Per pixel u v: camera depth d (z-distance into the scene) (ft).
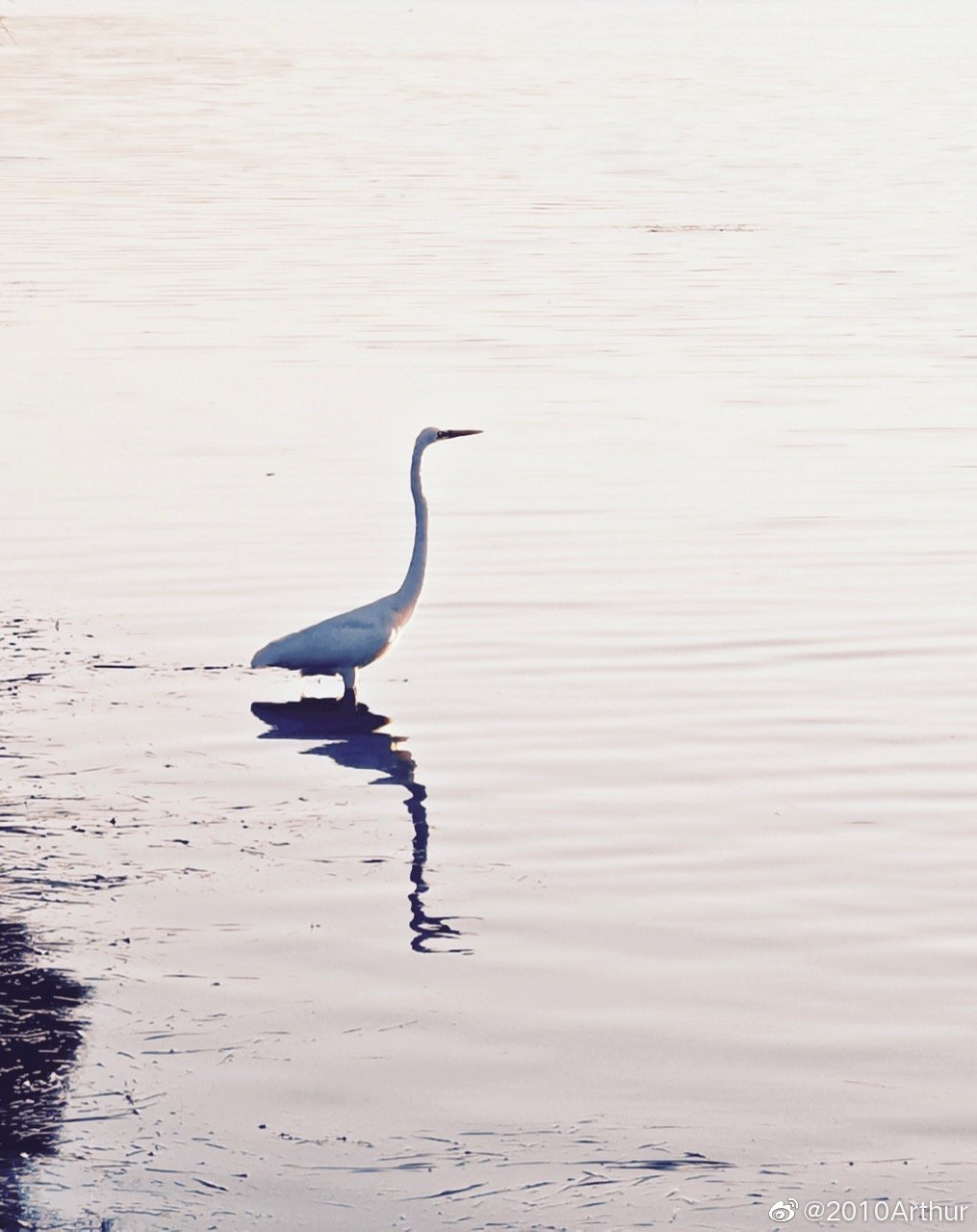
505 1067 32.42
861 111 287.28
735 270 139.64
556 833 42.86
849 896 39.47
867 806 44.52
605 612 60.49
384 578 64.59
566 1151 29.84
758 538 69.62
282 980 35.55
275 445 85.10
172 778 46.16
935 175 205.26
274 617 59.93
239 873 40.50
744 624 59.11
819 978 35.76
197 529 70.74
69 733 49.19
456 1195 28.58
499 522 72.28
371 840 42.34
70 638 57.36
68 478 78.59
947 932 37.76
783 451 83.76
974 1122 30.73
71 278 133.90
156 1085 31.60
